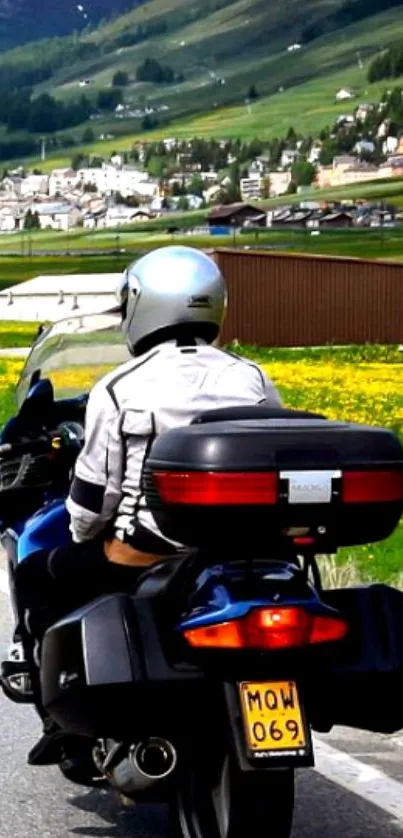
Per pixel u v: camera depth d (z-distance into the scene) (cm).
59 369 600
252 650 431
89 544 503
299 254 7806
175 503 436
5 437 566
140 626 458
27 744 673
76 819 563
